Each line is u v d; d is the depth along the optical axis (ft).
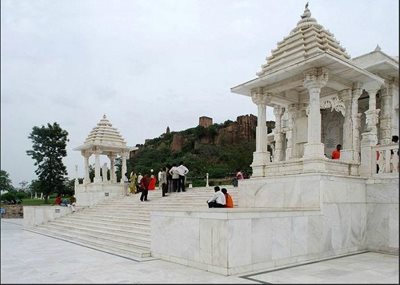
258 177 41.39
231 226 26.76
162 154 285.64
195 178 177.37
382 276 25.68
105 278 25.23
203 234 28.81
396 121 61.98
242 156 199.72
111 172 92.12
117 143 87.61
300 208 35.32
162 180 66.85
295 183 36.27
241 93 46.78
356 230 37.32
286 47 42.65
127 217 55.06
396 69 57.16
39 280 24.64
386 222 36.76
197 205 51.26
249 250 27.84
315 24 42.63
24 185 242.78
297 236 31.55
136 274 26.63
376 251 37.24
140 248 37.81
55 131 120.06
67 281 24.31
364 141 40.63
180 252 31.27
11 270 28.12
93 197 78.28
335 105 62.75
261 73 44.14
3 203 143.23
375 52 56.70
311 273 26.81
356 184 37.96
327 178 34.88
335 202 35.37
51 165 118.73
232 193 54.80
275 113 64.08
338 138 69.77
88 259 33.30
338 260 32.30
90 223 58.23
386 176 37.68
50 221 71.05
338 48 42.22
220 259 26.94
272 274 26.50
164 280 24.61
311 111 37.88
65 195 136.87
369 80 42.80
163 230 33.81
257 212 28.76
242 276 25.85
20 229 68.44
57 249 40.11
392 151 38.88
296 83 41.01
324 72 37.65
